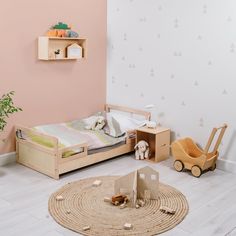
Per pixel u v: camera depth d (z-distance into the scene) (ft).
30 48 12.33
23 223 8.36
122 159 12.73
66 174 11.25
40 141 11.48
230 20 11.10
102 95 14.94
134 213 8.85
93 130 13.23
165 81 13.01
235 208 9.25
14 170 11.55
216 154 11.66
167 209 8.89
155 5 12.82
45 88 12.97
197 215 8.86
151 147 13.20
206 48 11.76
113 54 14.48
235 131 11.46
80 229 8.11
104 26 14.43
